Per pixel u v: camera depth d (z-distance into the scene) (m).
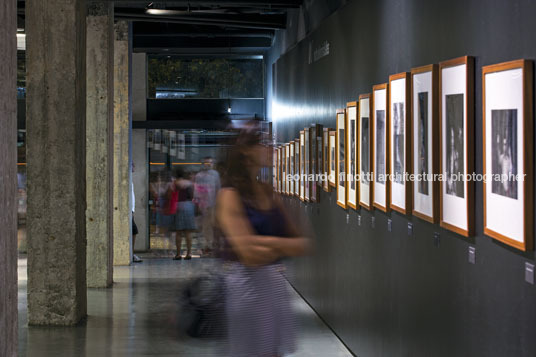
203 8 13.51
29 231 8.63
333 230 8.38
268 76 16.75
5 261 2.57
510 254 3.51
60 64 8.52
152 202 17.75
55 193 8.58
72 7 8.54
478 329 3.96
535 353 3.22
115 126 14.53
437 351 4.71
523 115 3.22
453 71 4.20
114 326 8.54
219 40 16.67
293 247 3.84
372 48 6.49
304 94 10.49
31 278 8.64
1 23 2.50
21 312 9.59
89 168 11.39
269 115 16.45
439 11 4.66
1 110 2.51
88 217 11.47
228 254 3.90
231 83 17.80
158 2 12.52
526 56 3.31
